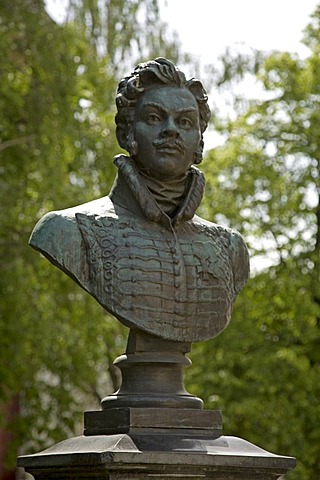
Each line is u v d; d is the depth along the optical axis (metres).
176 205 6.92
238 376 20.38
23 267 17.48
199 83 6.96
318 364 20.48
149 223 6.85
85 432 6.76
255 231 20.72
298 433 19.56
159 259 6.75
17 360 17.83
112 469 6.25
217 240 7.04
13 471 23.08
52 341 18.34
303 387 19.78
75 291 18.31
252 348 20.45
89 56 19.33
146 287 6.68
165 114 6.80
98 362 20.48
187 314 6.75
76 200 18.00
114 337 20.19
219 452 6.48
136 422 6.55
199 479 6.43
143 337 6.74
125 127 6.93
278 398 19.67
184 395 6.72
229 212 20.77
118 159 6.90
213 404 19.70
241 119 21.39
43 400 19.72
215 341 20.19
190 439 6.55
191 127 6.84
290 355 19.48
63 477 6.59
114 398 6.69
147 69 6.85
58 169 17.81
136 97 6.88
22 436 19.58
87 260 6.68
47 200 17.70
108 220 6.78
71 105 18.09
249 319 20.30
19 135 17.88
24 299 17.52
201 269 6.84
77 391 22.44
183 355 6.84
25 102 17.91
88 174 18.56
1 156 17.84
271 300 20.34
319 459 19.95
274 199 20.70
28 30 17.95
